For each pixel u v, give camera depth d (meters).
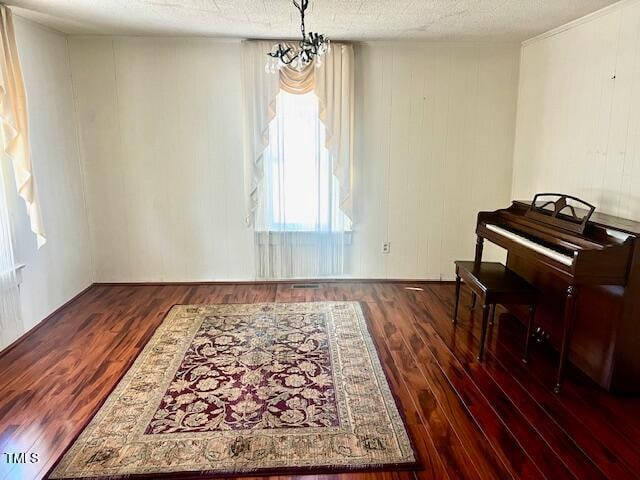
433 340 3.50
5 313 3.26
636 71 3.02
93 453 2.21
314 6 3.27
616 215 3.22
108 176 4.69
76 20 3.77
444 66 4.61
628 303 2.64
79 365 3.08
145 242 4.84
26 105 3.38
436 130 4.74
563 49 3.84
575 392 2.78
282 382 2.88
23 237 3.58
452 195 4.88
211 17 3.63
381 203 4.87
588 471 2.10
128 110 4.59
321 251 4.87
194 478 2.05
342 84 4.48
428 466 2.13
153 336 3.55
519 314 3.88
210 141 4.68
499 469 2.11
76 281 4.49
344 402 2.66
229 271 4.94
